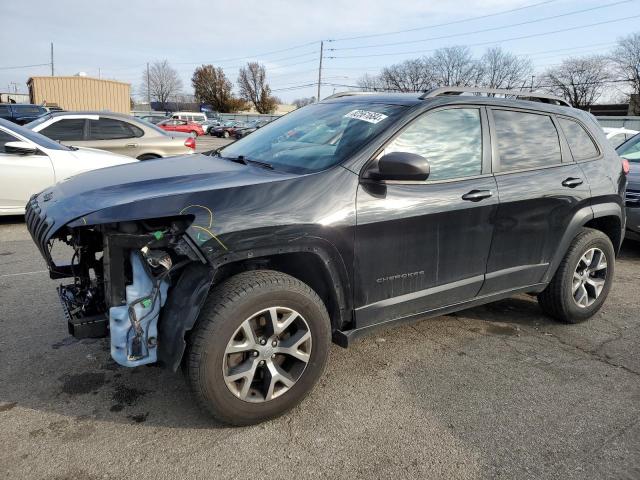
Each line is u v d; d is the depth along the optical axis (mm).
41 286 4684
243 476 2383
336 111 3631
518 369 3484
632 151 7492
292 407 2834
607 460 2580
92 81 36312
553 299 4098
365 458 2535
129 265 2537
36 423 2707
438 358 3598
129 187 2732
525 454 2607
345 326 3096
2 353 3430
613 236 4453
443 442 2676
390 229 2969
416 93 3598
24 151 6660
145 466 2422
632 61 62719
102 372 3234
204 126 47719
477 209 3305
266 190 2678
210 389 2537
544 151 3814
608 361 3646
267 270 2721
